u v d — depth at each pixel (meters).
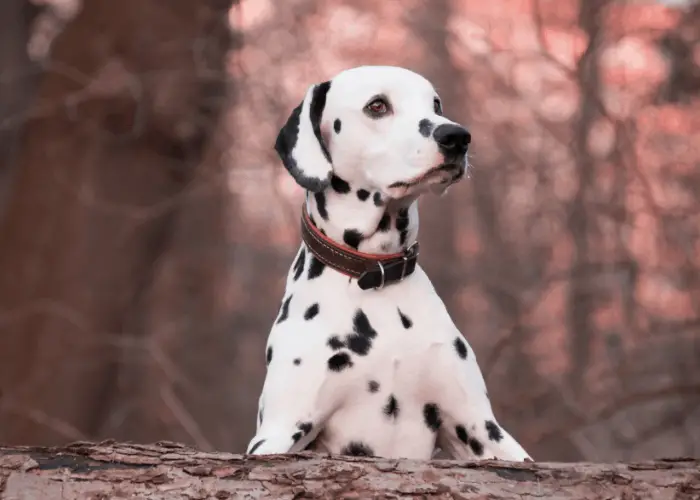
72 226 11.34
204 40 11.42
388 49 13.84
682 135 13.05
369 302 5.02
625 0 12.74
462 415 5.03
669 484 3.91
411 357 4.97
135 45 11.06
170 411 12.70
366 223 5.02
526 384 12.86
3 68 13.55
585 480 3.93
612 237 13.26
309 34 13.30
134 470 4.00
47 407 11.37
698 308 13.02
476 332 14.75
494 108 13.93
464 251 16.16
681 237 13.02
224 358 14.37
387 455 5.00
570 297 13.78
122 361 12.06
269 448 4.77
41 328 11.39
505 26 13.48
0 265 11.48
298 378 4.92
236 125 13.00
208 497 3.91
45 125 11.38
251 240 17.44
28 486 3.97
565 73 12.32
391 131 4.99
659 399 12.04
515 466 3.98
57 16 13.69
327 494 3.90
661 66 13.03
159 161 11.48
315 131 5.15
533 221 14.12
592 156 12.97
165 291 13.15
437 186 4.92
